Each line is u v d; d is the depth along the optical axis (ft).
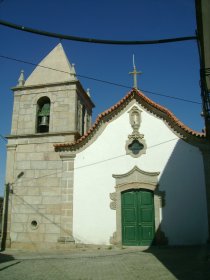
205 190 50.62
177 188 51.72
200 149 52.54
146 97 56.80
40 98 63.93
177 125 54.19
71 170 56.80
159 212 51.31
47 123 62.75
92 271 30.68
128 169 54.44
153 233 51.29
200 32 28.94
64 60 66.59
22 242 55.47
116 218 52.75
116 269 31.42
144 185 52.95
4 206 58.13
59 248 53.21
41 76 65.57
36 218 56.18
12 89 65.31
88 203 54.49
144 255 40.78
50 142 59.88
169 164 53.11
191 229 49.60
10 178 59.57
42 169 58.54
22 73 66.49
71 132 59.47
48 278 27.81
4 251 52.44
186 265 32.14
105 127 57.47
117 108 57.77
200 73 33.60
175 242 49.60
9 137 61.98
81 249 51.37
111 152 55.98
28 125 62.44
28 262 37.68
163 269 30.48
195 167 51.98
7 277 28.60
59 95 62.80
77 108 63.36
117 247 50.88
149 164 53.93
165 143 54.29
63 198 55.72
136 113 56.90
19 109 63.98
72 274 29.40
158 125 55.42
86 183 55.57
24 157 60.23
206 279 25.61
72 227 53.93
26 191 58.13
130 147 55.72
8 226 56.90
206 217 49.49
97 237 52.60
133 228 52.16
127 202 53.52
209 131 40.45
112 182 54.54
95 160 56.29
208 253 39.68
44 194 57.11
